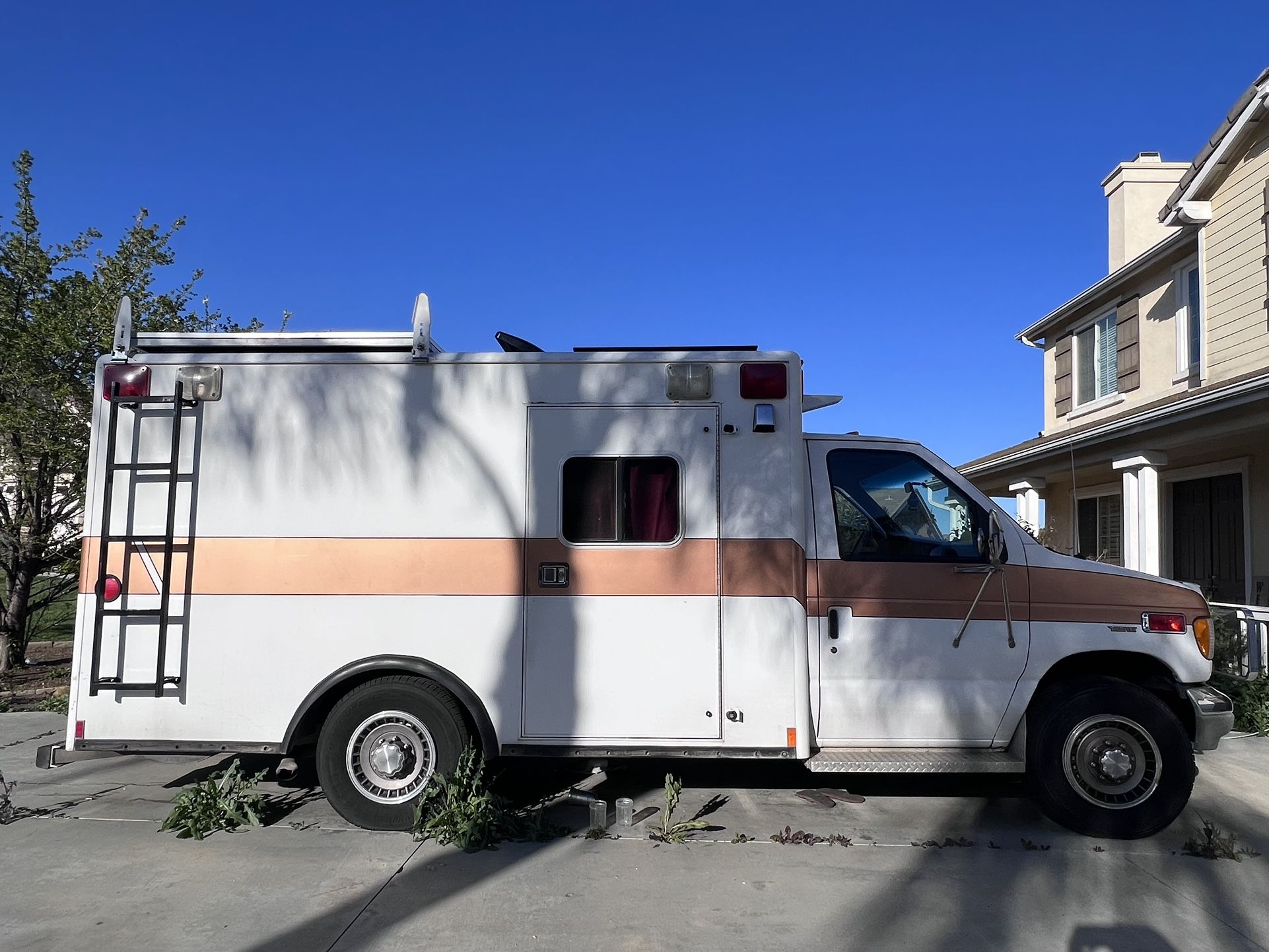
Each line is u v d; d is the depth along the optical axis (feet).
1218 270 36.19
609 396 16.25
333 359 16.34
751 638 15.87
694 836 16.03
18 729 24.44
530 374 16.31
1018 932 12.39
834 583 16.63
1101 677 16.57
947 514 17.22
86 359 30.27
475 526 16.10
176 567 16.07
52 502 31.96
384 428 16.28
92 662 15.90
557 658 15.90
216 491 16.20
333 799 16.02
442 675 15.88
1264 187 33.78
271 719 15.93
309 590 16.05
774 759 15.78
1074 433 39.75
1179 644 16.58
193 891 13.56
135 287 31.55
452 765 15.96
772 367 16.22
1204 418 31.96
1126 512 36.09
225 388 16.37
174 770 20.35
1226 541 38.58
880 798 18.52
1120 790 16.08
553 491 16.10
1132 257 46.96
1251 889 13.89
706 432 16.19
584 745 15.83
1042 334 52.16
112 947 11.80
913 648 16.51
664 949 11.85
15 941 11.94
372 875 14.16
